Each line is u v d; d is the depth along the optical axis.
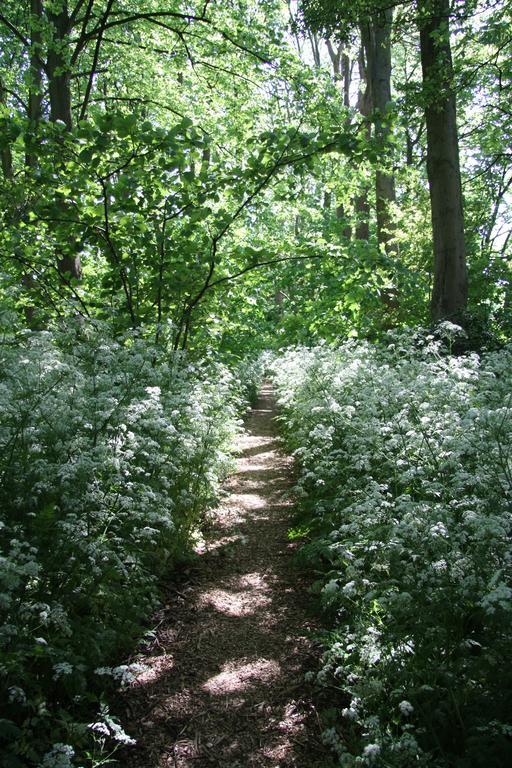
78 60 14.67
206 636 4.50
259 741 3.33
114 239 7.86
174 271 7.97
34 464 3.85
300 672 3.98
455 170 10.70
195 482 6.66
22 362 4.41
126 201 7.03
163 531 5.60
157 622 4.68
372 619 3.72
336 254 8.47
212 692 3.79
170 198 7.41
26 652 2.91
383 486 4.52
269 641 4.40
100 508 4.07
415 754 2.67
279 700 3.70
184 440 6.09
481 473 3.72
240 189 7.66
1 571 2.75
